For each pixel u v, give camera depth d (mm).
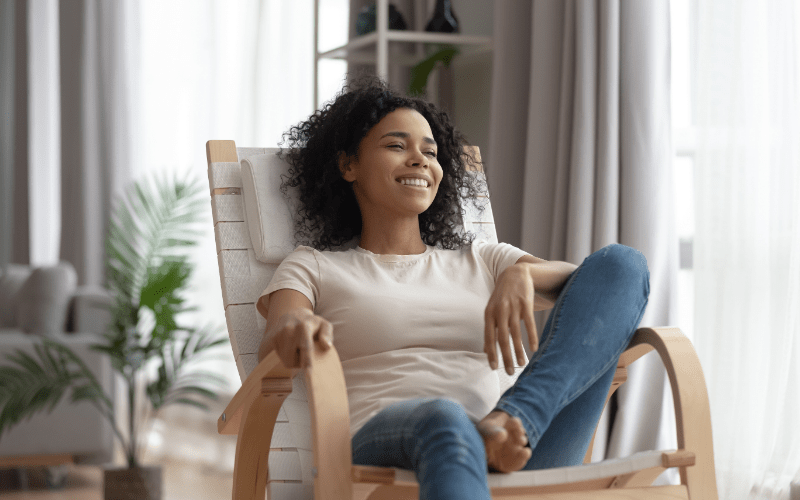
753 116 2047
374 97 1483
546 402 1100
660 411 2193
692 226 2369
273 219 1530
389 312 1347
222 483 3043
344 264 1407
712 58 2105
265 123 3750
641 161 2184
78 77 4660
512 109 2543
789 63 2004
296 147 1623
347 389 1325
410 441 1024
